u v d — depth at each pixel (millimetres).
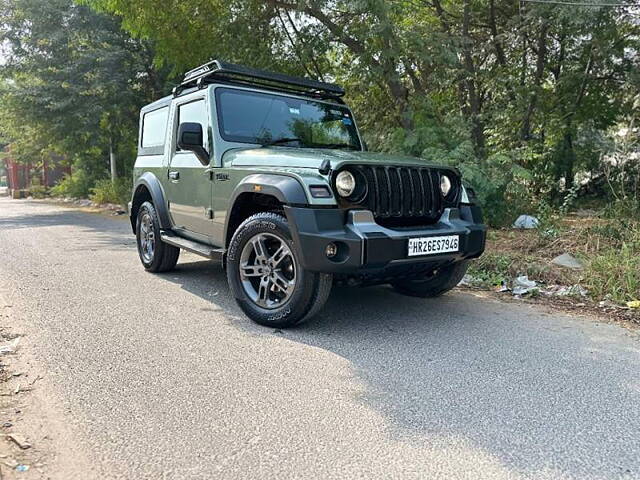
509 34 11555
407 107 9328
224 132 4758
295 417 2629
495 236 7656
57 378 3076
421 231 3865
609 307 4770
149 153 6277
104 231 10656
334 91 5594
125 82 16688
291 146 4980
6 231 10484
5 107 17062
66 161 25656
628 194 10234
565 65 13328
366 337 3887
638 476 2158
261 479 2102
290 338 3850
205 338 3830
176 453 2285
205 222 4906
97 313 4438
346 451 2318
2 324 4090
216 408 2719
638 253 5938
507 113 11664
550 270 5684
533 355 3551
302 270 3775
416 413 2688
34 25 16234
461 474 2158
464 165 8031
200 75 5258
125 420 2578
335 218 3602
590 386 3043
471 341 3826
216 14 10406
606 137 12812
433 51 9000
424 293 5027
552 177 12422
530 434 2486
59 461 2213
